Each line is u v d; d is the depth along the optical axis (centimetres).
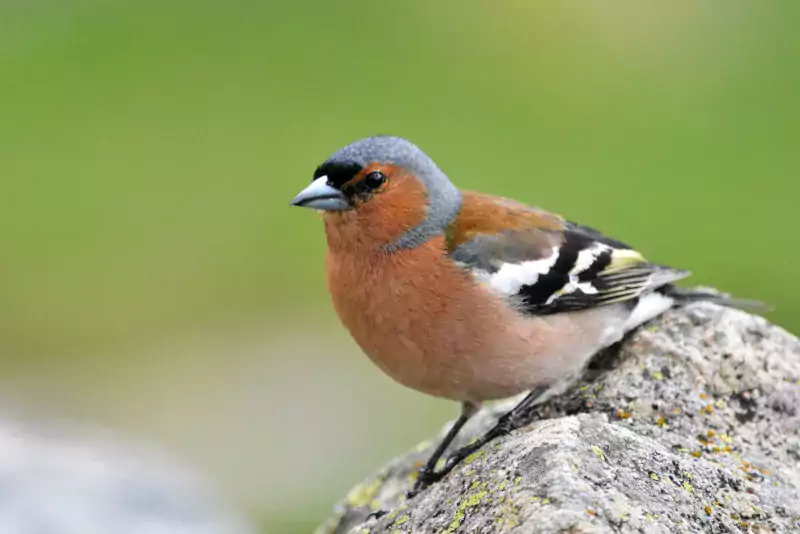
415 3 2130
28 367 1459
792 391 645
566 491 474
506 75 1930
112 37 2073
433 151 1719
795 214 1571
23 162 1759
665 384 655
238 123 1823
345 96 1878
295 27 2080
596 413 641
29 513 817
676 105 1823
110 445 1059
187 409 1351
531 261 665
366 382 1382
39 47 2047
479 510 499
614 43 1991
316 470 1231
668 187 1639
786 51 1941
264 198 1686
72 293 1571
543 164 1692
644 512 479
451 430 684
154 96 1902
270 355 1445
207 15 2119
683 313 703
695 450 599
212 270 1584
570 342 660
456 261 650
